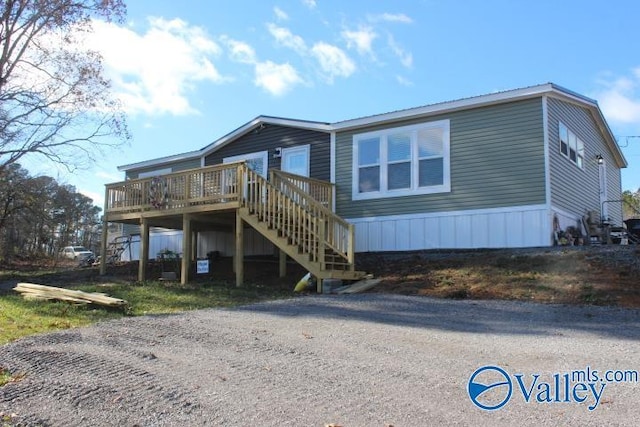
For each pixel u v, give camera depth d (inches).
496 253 458.6
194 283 502.6
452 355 217.9
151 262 694.5
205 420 157.4
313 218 454.6
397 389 178.1
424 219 523.5
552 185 475.5
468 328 270.2
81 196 1868.8
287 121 619.5
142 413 164.2
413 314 313.0
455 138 514.6
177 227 642.8
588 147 615.8
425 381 185.6
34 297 405.1
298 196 515.5
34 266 1125.1
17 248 1457.9
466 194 503.5
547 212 462.9
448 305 336.8
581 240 526.0
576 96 522.3
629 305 307.1
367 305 348.5
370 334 260.5
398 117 542.9
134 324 298.7
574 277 367.9
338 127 581.9
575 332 253.6
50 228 1576.0
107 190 613.6
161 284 495.8
